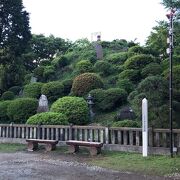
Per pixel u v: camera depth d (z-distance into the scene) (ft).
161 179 26.13
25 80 81.00
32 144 43.21
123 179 26.32
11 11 76.23
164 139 36.42
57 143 43.42
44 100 59.36
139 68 62.28
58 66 85.51
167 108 39.29
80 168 31.12
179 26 43.73
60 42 112.06
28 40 80.12
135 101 41.68
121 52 81.35
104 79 68.44
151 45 74.74
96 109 57.00
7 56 77.46
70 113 51.93
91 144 38.09
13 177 27.27
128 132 39.40
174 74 49.34
